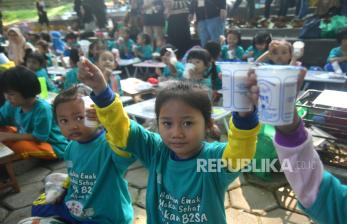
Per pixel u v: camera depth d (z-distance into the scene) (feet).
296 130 3.17
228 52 20.15
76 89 6.38
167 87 4.61
